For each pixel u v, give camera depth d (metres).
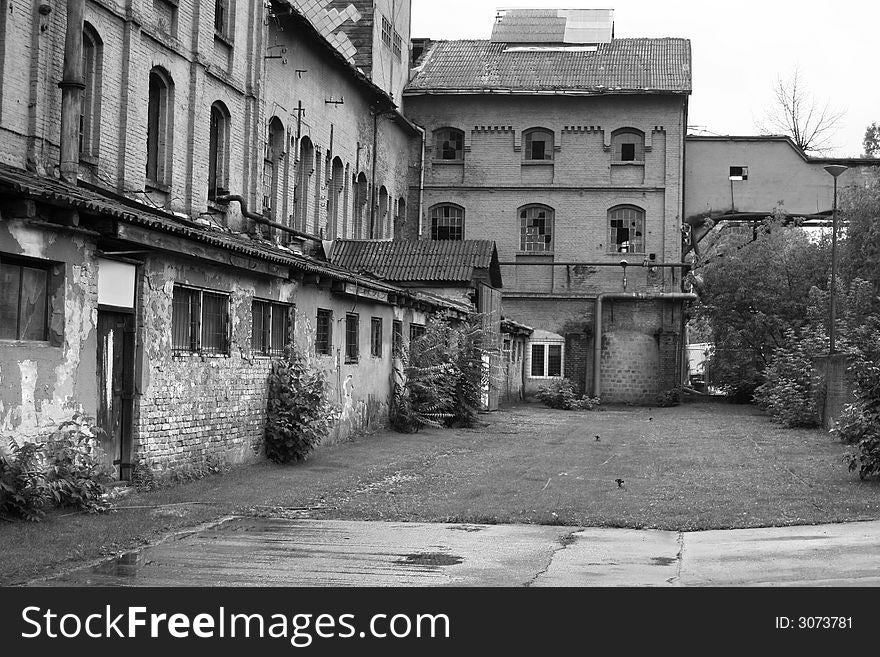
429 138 48.06
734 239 46.12
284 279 19.62
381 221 43.19
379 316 26.70
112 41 18.77
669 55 49.44
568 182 47.62
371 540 11.27
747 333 43.78
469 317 31.42
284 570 9.53
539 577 9.33
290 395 19.25
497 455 21.50
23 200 11.55
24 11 15.89
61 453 12.27
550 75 48.06
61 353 12.55
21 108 15.86
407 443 23.72
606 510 13.38
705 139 47.94
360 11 41.44
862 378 16.19
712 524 12.24
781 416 32.28
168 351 15.37
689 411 40.69
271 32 28.56
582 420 34.44
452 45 51.62
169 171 21.19
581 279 47.31
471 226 47.97
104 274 13.84
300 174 32.44
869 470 16.05
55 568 9.39
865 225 34.91
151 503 13.26
